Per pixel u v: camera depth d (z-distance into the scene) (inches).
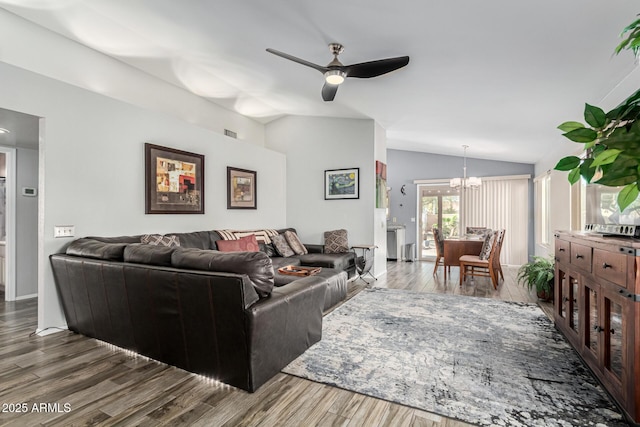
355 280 212.7
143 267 88.3
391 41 104.0
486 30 89.0
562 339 110.7
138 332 94.7
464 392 78.5
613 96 112.8
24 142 151.6
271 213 227.3
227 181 192.2
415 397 76.5
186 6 106.3
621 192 22.4
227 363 79.9
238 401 74.8
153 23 122.4
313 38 110.5
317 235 231.0
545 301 160.6
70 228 120.0
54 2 115.8
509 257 285.9
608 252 73.8
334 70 112.0
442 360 95.2
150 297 88.4
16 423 66.9
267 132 250.1
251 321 74.7
